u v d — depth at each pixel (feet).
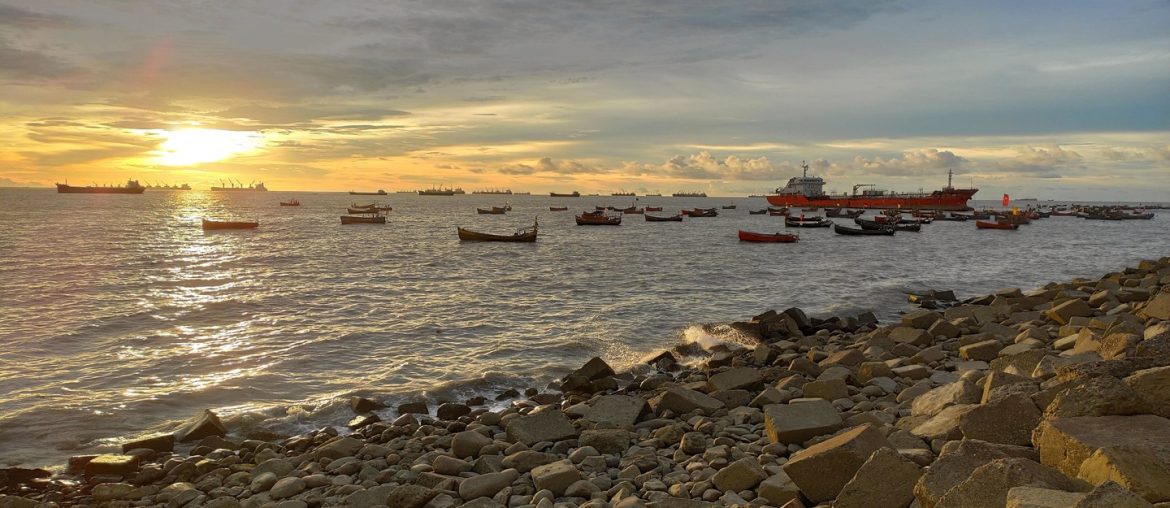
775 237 252.21
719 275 143.84
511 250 212.64
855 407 41.57
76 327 83.82
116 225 320.29
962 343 62.69
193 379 61.41
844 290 120.98
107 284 123.85
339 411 52.08
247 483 36.65
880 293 116.37
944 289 126.31
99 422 49.60
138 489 36.06
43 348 72.90
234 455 41.50
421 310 98.32
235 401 55.47
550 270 153.38
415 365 67.31
